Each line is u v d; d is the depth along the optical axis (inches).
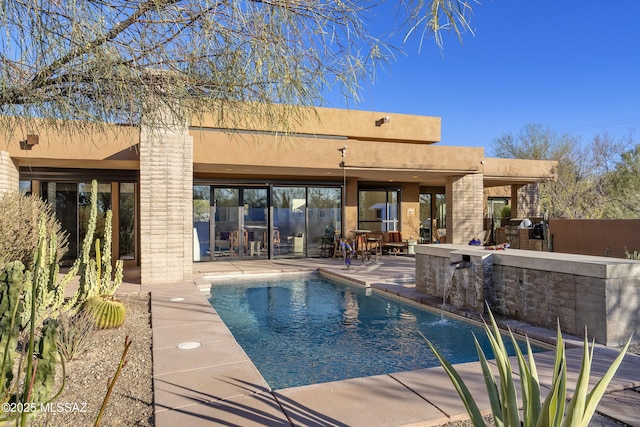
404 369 188.5
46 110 99.7
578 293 211.6
